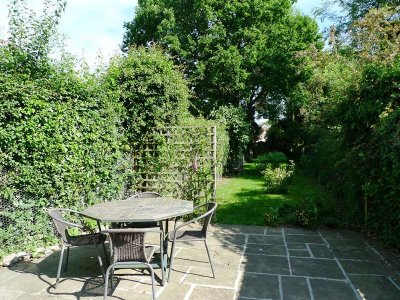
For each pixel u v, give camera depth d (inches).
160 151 283.3
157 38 729.0
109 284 146.3
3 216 185.0
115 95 261.3
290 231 233.9
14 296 136.6
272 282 147.4
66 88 210.5
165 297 133.4
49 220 204.1
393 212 188.7
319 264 169.2
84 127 223.5
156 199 188.5
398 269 161.3
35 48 240.5
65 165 209.5
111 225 204.5
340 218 258.2
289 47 720.3
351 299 130.7
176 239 154.0
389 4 428.8
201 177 275.7
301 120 779.4
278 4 718.5
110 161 253.4
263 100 893.2
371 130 223.5
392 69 206.5
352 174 249.0
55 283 148.2
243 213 293.7
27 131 186.1
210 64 711.7
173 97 293.1
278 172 421.1
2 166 179.5
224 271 160.6
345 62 320.5
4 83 173.6
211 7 692.7
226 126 620.7
